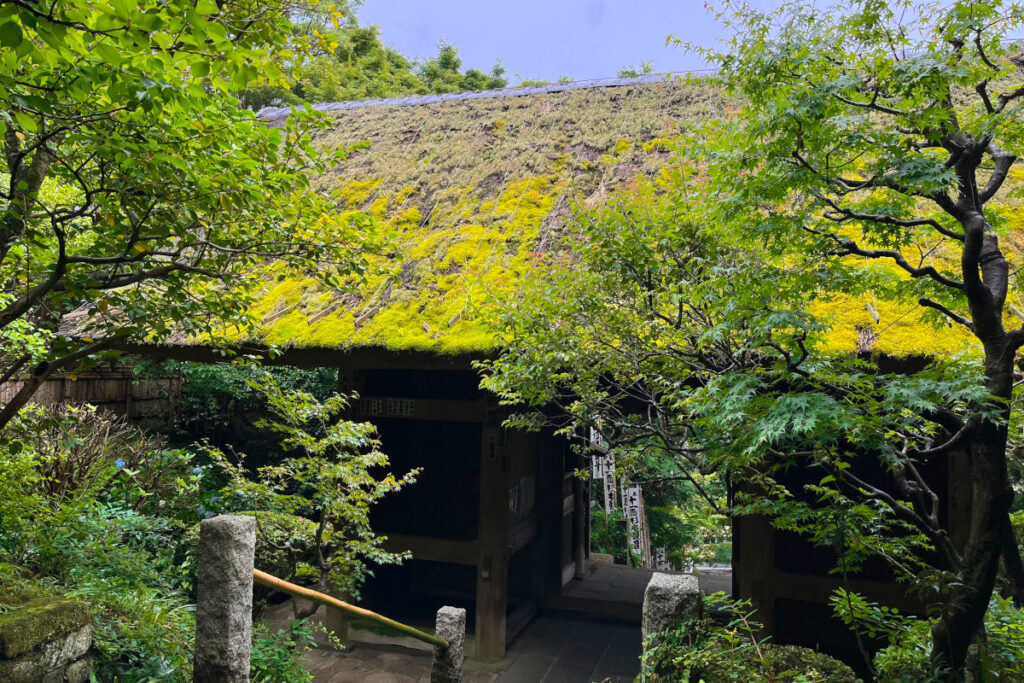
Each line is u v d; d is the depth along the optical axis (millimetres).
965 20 2301
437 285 5496
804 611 5160
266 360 5688
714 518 13961
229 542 2650
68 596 3678
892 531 4469
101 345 3293
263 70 2562
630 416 4652
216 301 3545
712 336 2668
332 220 3455
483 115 8336
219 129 2625
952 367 2676
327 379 9703
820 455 2695
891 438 2926
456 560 6234
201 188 2801
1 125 2203
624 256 3568
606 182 6328
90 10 1969
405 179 7414
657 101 7598
